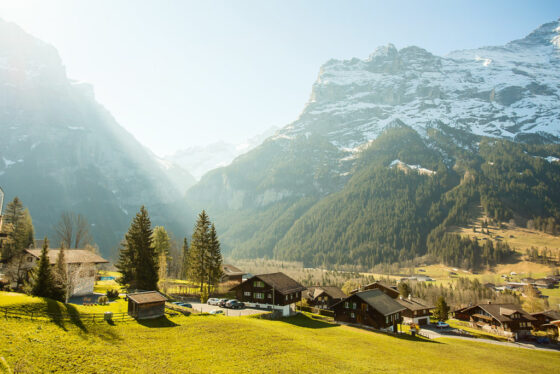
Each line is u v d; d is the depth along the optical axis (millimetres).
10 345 34000
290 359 43938
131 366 35562
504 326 98938
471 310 112688
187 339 46562
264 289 82312
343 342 57750
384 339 66062
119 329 46000
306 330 63500
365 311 79688
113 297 70000
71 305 51656
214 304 81938
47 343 36656
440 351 62500
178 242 187500
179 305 72250
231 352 43781
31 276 56031
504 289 171750
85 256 78062
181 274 134375
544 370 57375
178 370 36219
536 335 101125
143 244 80375
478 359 60188
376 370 44156
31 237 121125
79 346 37938
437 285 194625
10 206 109438
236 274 130750
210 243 97125
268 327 58781
